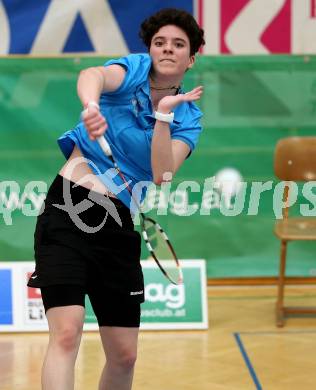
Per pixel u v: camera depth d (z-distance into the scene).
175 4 17.52
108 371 7.62
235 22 17.64
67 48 17.48
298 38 17.73
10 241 16.20
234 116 16.44
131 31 17.52
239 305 15.48
